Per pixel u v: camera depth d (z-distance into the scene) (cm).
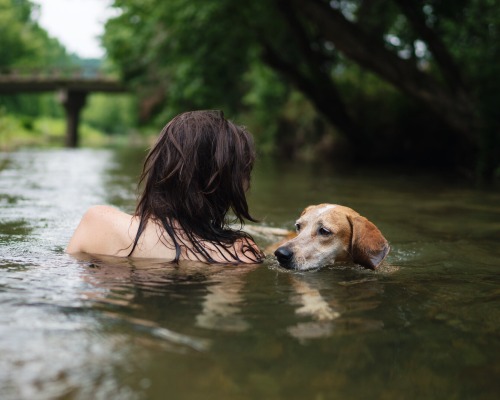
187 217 276
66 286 224
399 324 201
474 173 1110
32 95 6681
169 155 271
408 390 150
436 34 1145
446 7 1118
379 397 146
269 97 2139
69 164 1212
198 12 1438
